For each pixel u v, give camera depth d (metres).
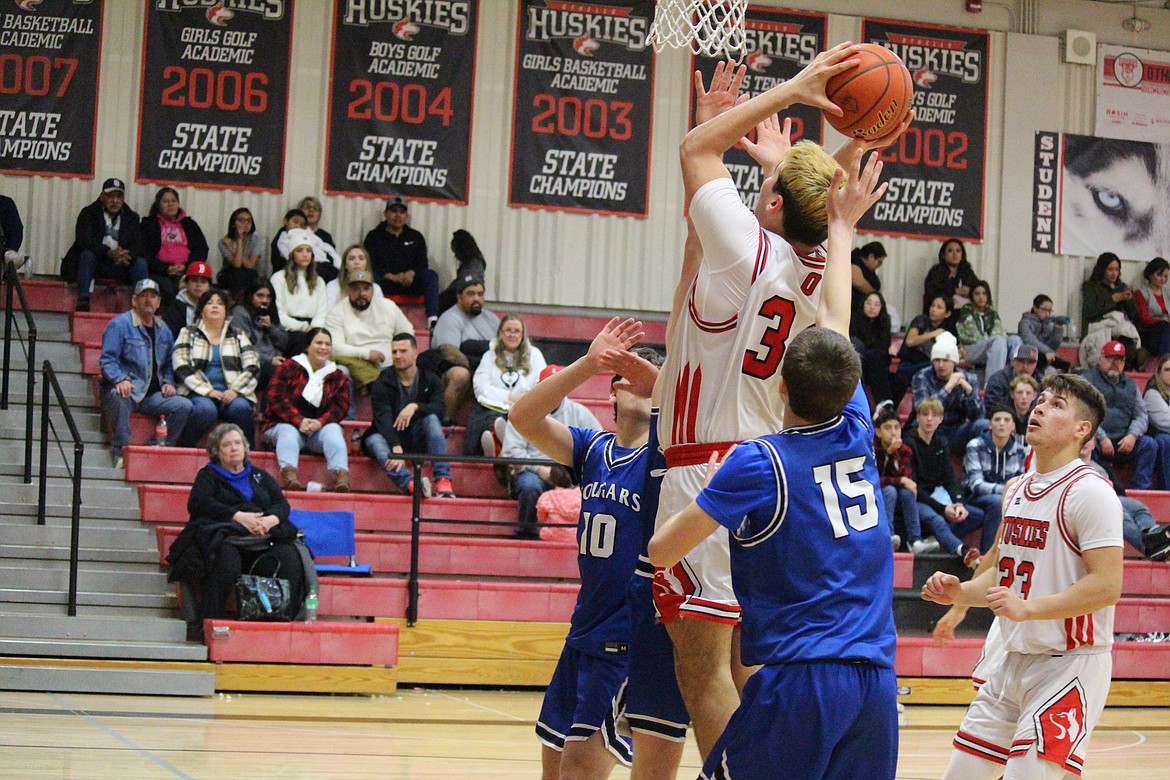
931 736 8.54
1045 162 15.61
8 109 13.59
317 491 10.77
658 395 4.16
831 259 3.46
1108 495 4.43
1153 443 12.69
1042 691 4.39
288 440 10.72
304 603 9.20
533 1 14.63
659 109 14.88
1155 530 11.52
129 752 6.38
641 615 4.03
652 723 3.97
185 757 6.31
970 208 15.40
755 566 3.21
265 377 12.02
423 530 10.81
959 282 14.59
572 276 14.65
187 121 13.91
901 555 10.88
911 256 15.27
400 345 11.32
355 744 6.98
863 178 3.50
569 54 14.69
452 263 14.36
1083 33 15.69
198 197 13.90
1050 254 15.57
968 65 15.48
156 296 11.20
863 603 3.21
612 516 4.34
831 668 3.12
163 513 10.26
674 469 3.65
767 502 3.17
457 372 11.90
